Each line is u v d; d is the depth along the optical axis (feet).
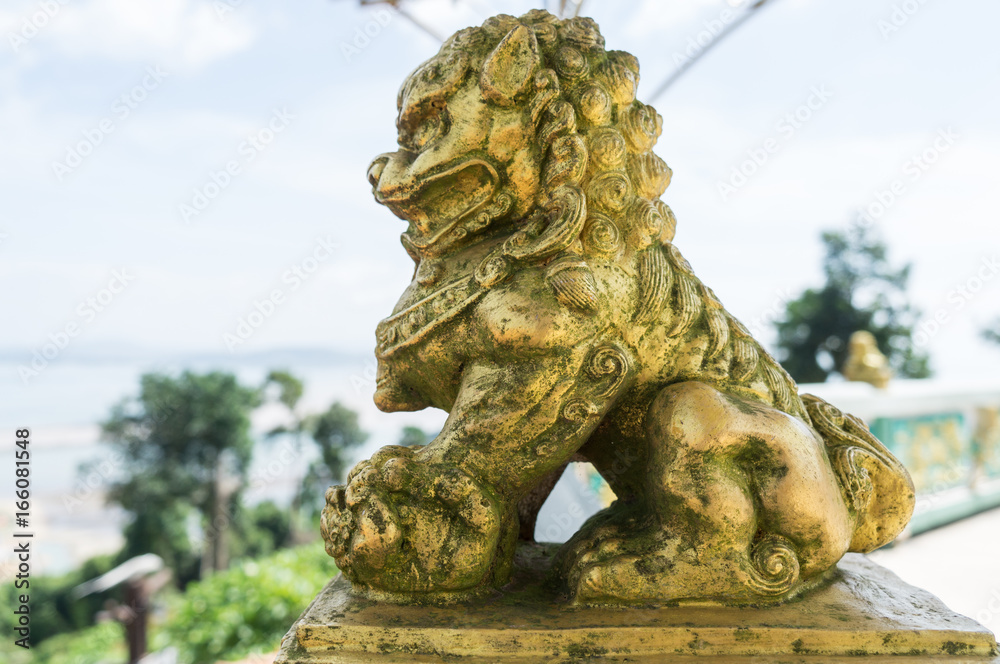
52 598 41.73
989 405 18.48
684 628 3.65
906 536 15.78
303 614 3.89
